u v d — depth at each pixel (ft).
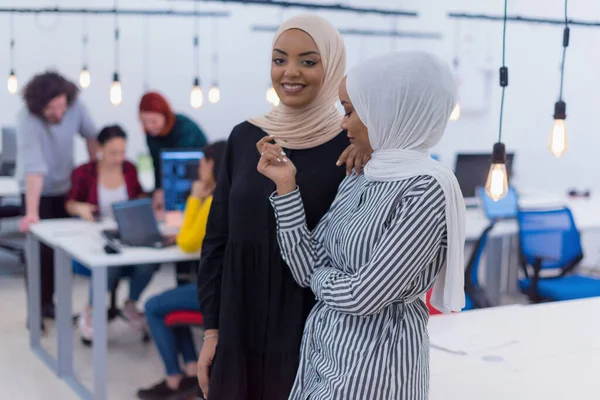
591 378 6.27
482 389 5.99
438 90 4.69
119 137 14.05
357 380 4.66
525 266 14.17
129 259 10.51
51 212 15.06
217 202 6.23
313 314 5.20
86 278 18.84
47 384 11.91
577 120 19.75
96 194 14.19
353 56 26.43
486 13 22.29
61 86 14.37
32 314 13.43
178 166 13.07
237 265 5.93
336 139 5.89
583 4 19.22
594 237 19.72
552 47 20.30
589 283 13.88
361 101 4.82
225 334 5.93
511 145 21.94
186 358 11.12
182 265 12.39
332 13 26.14
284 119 6.00
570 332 7.55
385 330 4.71
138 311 13.69
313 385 5.02
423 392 4.90
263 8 25.73
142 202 11.61
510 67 21.75
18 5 23.11
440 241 4.65
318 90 5.84
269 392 5.97
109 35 24.20
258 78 26.11
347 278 4.65
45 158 14.65
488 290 15.02
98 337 10.55
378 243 4.58
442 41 23.86
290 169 5.32
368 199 4.88
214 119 25.73
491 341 7.22
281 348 5.88
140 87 24.76
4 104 23.26
